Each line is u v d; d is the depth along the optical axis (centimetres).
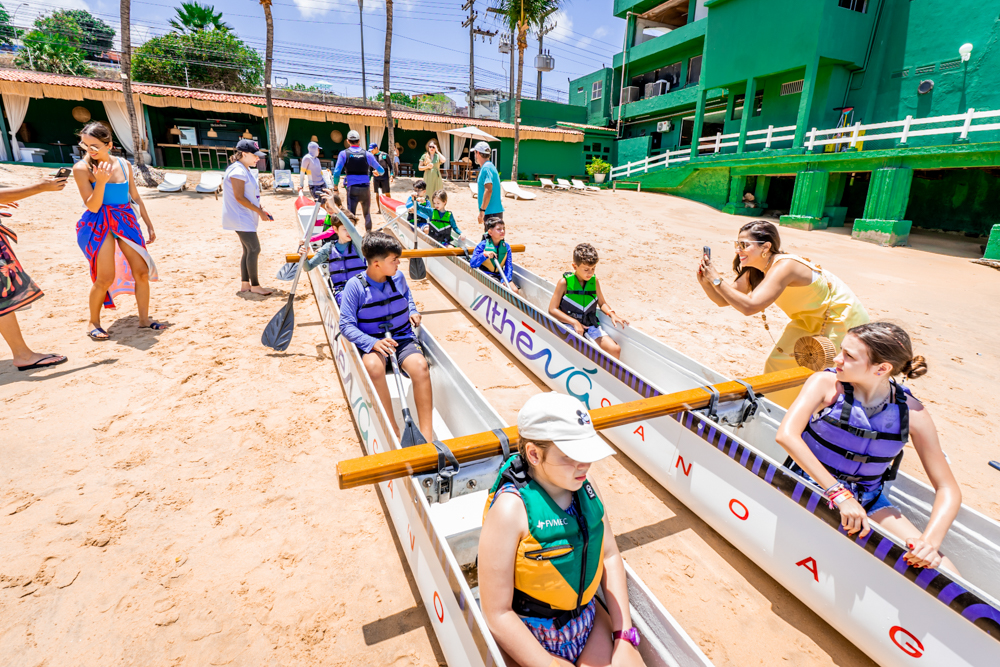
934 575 191
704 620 248
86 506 284
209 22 3133
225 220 609
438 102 4128
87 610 227
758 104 1894
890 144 1491
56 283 630
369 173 940
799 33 1494
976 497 349
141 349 476
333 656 216
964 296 826
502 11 1945
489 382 476
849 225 1586
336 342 436
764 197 1692
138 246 485
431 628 231
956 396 493
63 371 427
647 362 419
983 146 1091
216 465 328
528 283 602
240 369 455
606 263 914
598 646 171
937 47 1377
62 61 2908
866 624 216
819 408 229
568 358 425
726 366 532
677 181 1980
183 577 247
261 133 2344
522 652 152
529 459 156
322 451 350
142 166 1478
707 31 1816
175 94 1912
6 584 235
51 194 1141
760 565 266
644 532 303
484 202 697
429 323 615
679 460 314
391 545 276
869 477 226
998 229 1052
